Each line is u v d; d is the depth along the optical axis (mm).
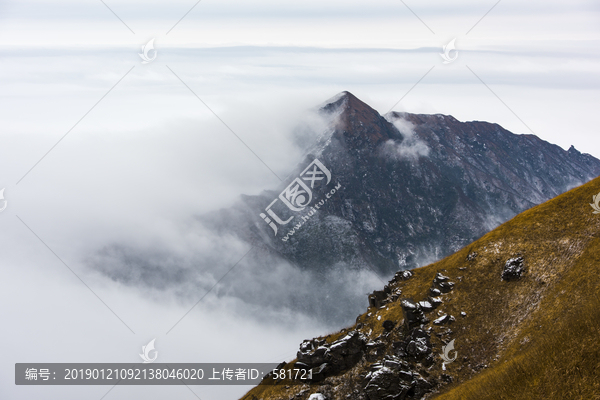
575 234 87312
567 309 72250
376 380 80750
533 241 92312
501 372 65188
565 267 81938
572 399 51375
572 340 58062
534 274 85750
